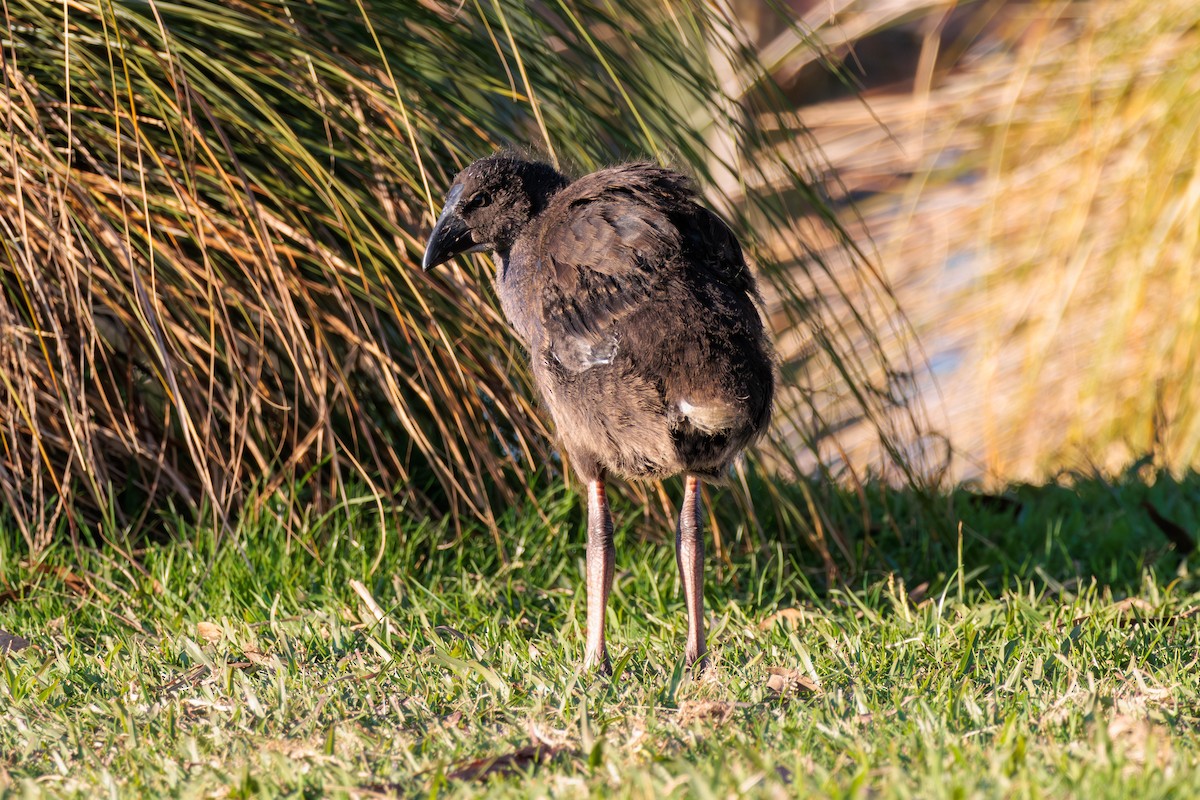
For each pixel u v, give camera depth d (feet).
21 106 25.88
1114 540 30.94
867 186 57.67
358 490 29.12
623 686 20.45
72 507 27.48
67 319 26.43
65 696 20.38
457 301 27.73
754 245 28.71
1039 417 52.16
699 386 19.69
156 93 24.94
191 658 22.03
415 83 28.17
